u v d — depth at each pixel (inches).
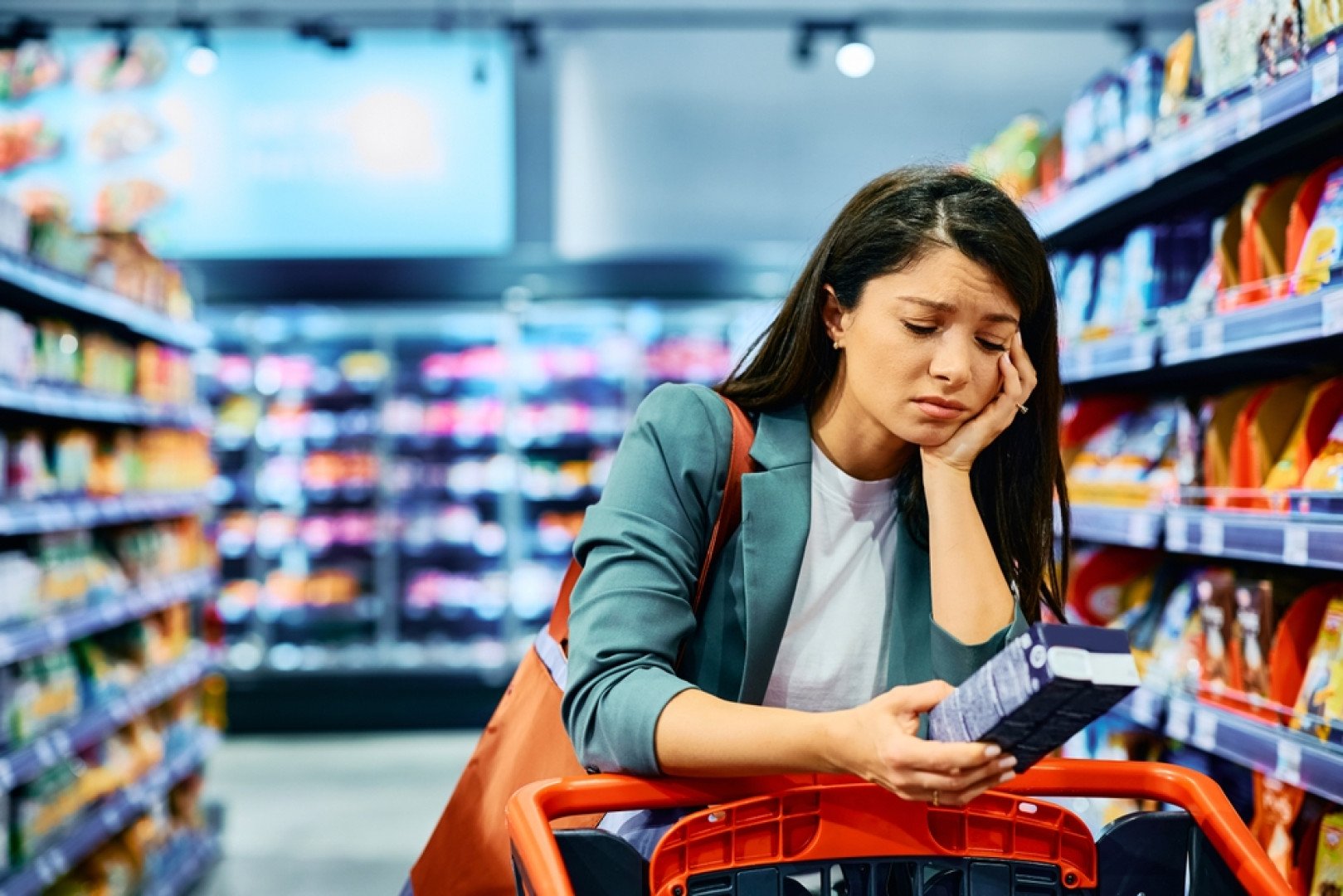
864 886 43.0
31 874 114.1
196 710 181.5
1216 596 87.9
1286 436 84.0
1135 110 98.0
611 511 45.7
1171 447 101.1
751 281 259.3
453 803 51.8
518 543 274.7
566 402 280.5
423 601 279.3
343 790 207.6
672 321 277.1
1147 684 96.1
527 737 49.9
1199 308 91.0
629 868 41.2
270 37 260.5
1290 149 88.4
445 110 259.0
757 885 41.4
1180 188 101.9
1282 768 73.5
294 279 257.6
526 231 265.1
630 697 40.9
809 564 49.8
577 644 43.5
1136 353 96.4
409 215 258.7
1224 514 83.6
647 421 47.9
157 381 166.2
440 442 282.2
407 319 272.5
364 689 256.7
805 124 272.1
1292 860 78.9
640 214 270.1
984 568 45.8
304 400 284.2
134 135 258.8
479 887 49.4
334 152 258.7
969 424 46.0
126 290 154.4
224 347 290.0
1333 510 72.2
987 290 42.6
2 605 112.3
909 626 50.3
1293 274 77.4
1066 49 274.5
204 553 190.7
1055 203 114.3
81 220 258.2
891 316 43.3
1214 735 83.0
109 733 146.2
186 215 258.7
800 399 50.3
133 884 144.3
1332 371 84.6
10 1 266.4
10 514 114.4
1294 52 73.7
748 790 41.9
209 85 259.6
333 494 279.4
